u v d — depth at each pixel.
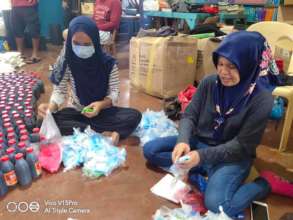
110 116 1.98
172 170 1.66
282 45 2.16
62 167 1.71
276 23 2.22
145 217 1.36
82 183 1.58
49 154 1.72
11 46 4.83
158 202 1.45
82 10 4.66
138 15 4.91
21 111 1.92
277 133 2.19
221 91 1.43
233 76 1.29
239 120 1.38
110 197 1.48
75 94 2.00
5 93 2.22
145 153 1.70
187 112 1.60
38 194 1.49
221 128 1.46
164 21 4.11
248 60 1.27
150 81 2.87
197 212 1.35
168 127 2.13
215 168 1.45
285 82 1.87
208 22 3.40
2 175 1.46
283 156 1.93
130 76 3.16
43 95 2.78
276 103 2.12
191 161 1.33
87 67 1.84
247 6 3.81
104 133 1.97
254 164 1.82
